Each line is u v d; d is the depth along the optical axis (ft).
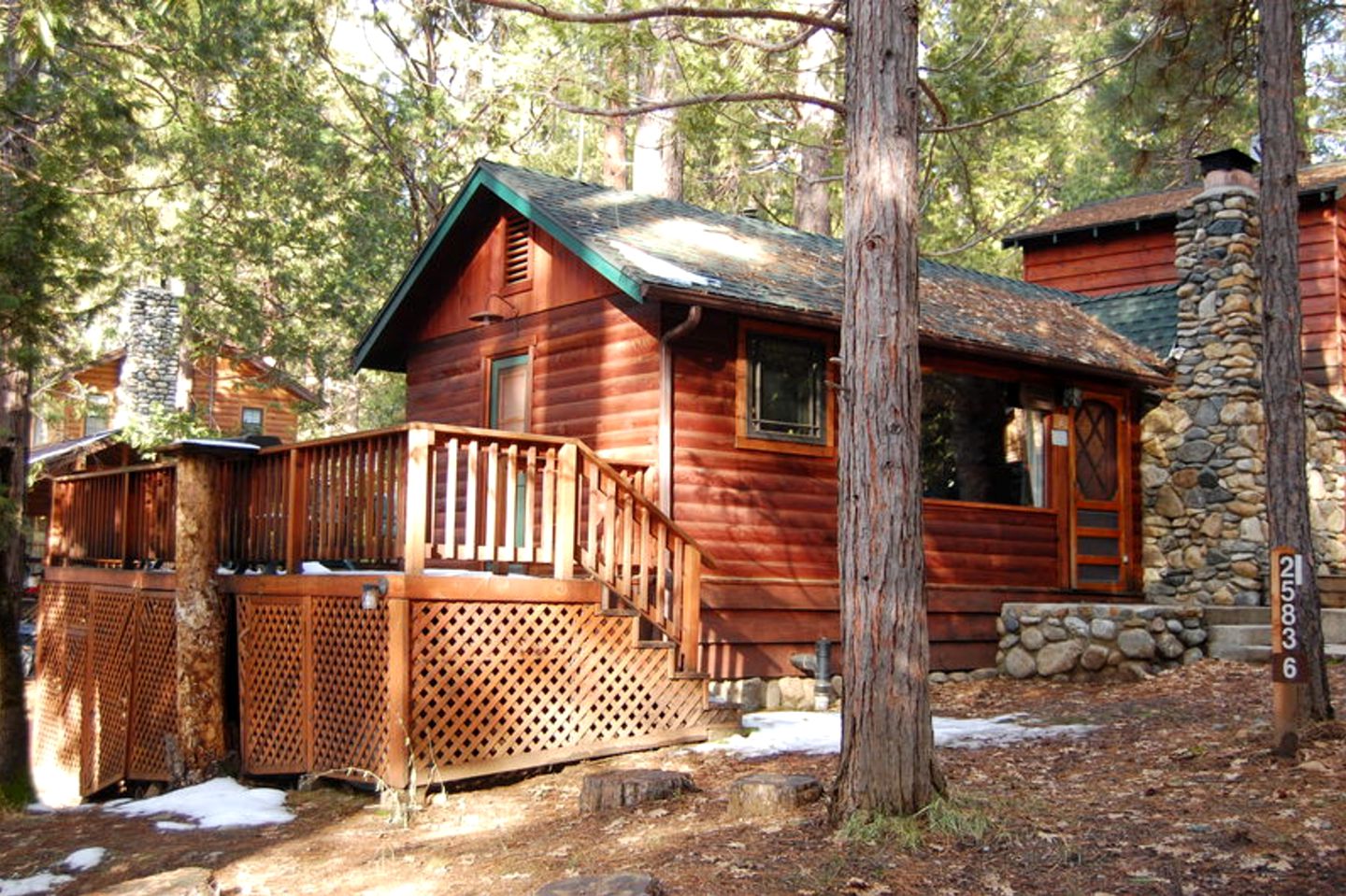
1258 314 48.34
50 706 43.24
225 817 27.07
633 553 32.09
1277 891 16.51
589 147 102.94
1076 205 99.71
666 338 35.37
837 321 36.32
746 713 35.99
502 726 28.27
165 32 56.34
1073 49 80.18
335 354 97.19
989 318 45.21
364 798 27.68
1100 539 47.34
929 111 36.55
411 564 27.02
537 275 40.93
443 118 65.51
